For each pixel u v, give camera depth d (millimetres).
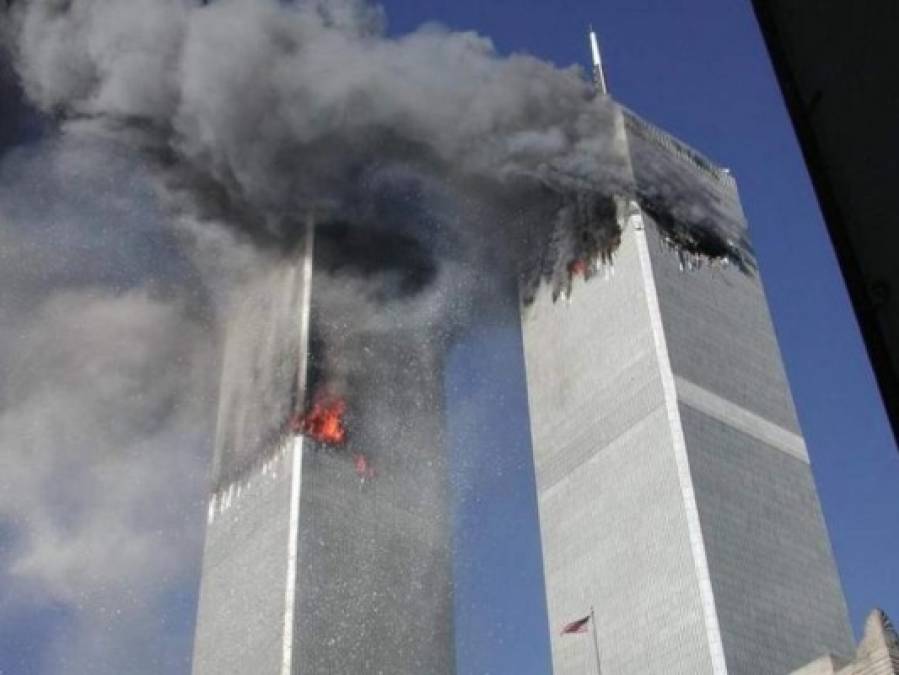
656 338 155125
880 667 62375
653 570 137625
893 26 5238
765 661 126000
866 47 5383
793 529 144625
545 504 161500
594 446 157875
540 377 173750
